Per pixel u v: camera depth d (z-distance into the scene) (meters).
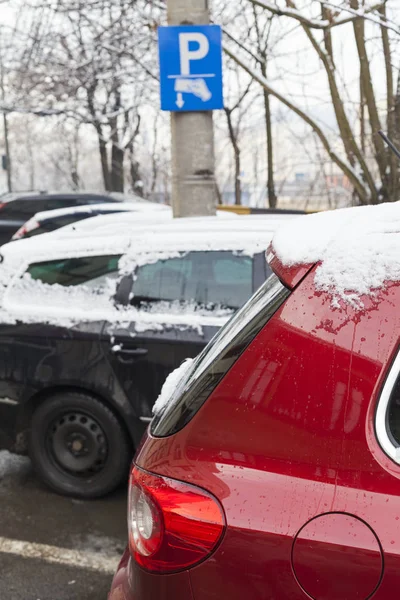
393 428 1.32
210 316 3.24
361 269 1.40
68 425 3.46
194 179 5.27
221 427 1.42
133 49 9.33
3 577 2.79
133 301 3.36
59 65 10.86
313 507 1.28
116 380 3.29
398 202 1.62
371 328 1.35
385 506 1.26
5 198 11.16
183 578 1.34
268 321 1.44
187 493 1.37
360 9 5.41
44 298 3.49
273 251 1.62
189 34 5.02
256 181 25.36
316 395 1.35
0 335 3.47
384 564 1.22
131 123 17.00
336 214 1.63
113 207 8.96
